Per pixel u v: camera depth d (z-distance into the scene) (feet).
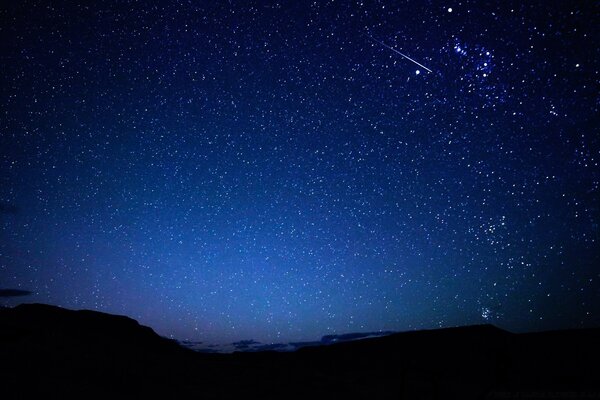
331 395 32.48
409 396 31.40
